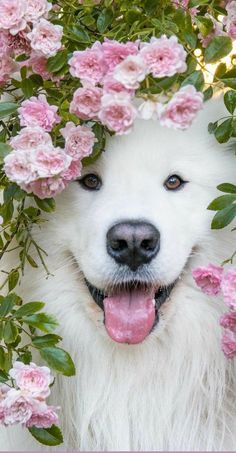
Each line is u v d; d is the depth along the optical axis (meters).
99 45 1.01
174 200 1.12
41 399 1.04
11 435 1.18
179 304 1.15
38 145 1.02
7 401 1.03
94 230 1.09
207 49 1.05
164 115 0.98
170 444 1.18
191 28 1.07
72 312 1.16
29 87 1.07
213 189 1.14
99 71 1.01
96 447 1.18
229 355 1.10
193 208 1.13
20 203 1.13
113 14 1.08
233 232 1.14
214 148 1.15
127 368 1.17
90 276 1.10
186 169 1.12
